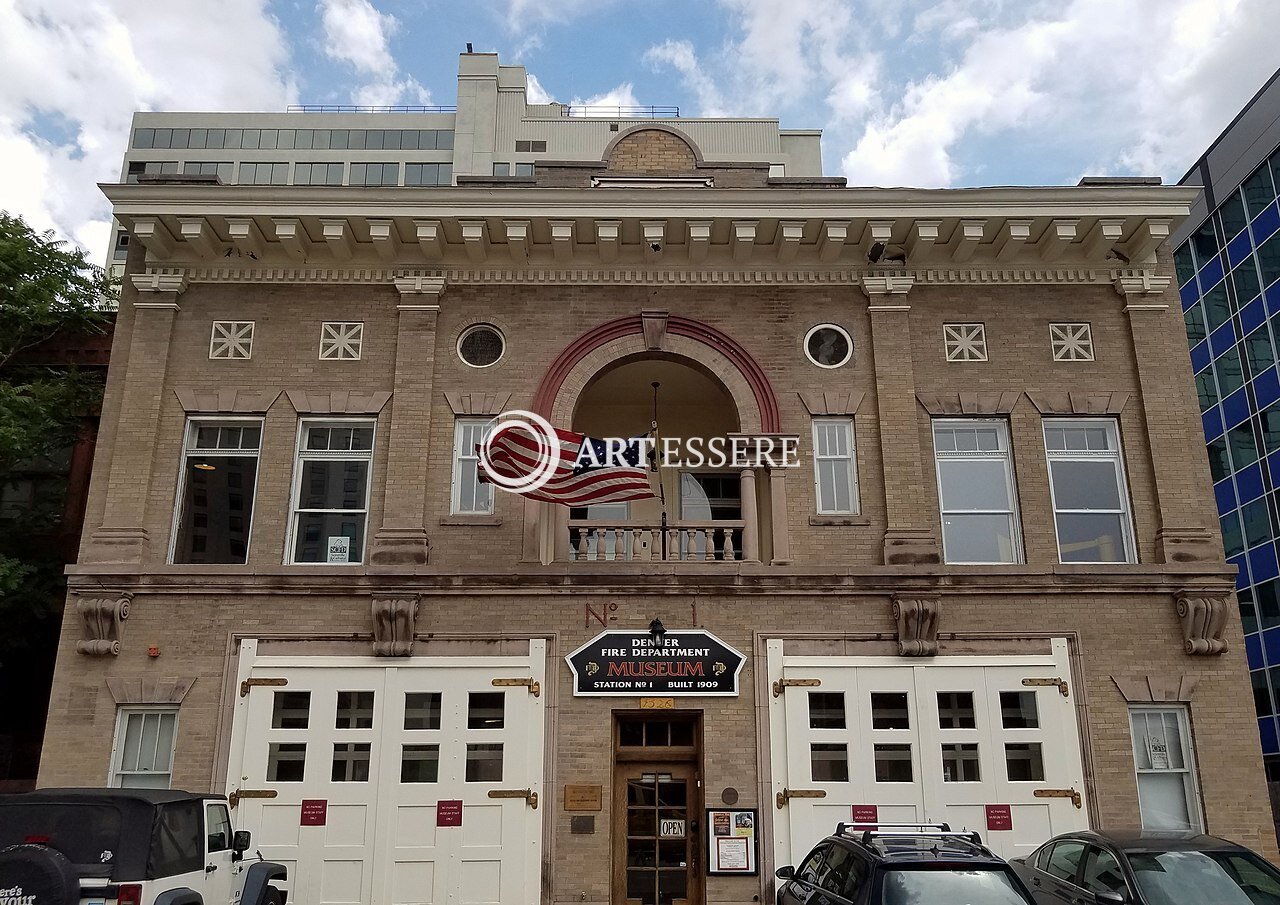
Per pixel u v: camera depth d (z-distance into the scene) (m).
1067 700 13.07
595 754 12.84
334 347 14.72
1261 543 31.00
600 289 15.07
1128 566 13.46
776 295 15.02
